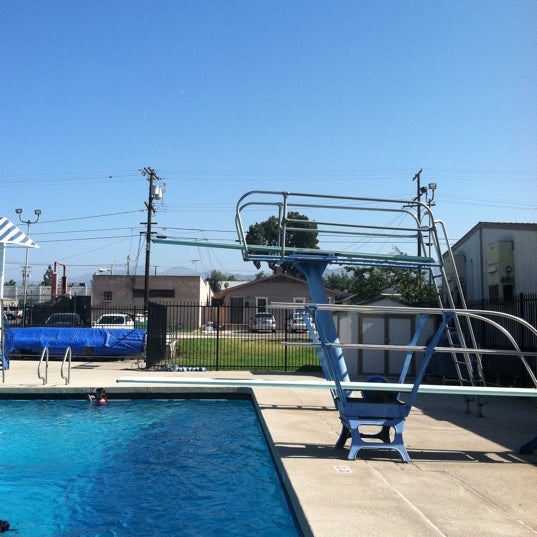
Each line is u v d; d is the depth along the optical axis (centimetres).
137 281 4922
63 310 2759
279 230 989
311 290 941
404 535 397
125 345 1939
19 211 3822
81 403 1191
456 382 1386
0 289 1627
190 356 2147
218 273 10212
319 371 1638
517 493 502
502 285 1500
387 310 638
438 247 995
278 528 507
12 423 1002
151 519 535
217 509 560
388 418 633
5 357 1530
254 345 2681
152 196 3891
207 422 1014
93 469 709
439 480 543
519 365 1273
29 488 632
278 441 709
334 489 504
